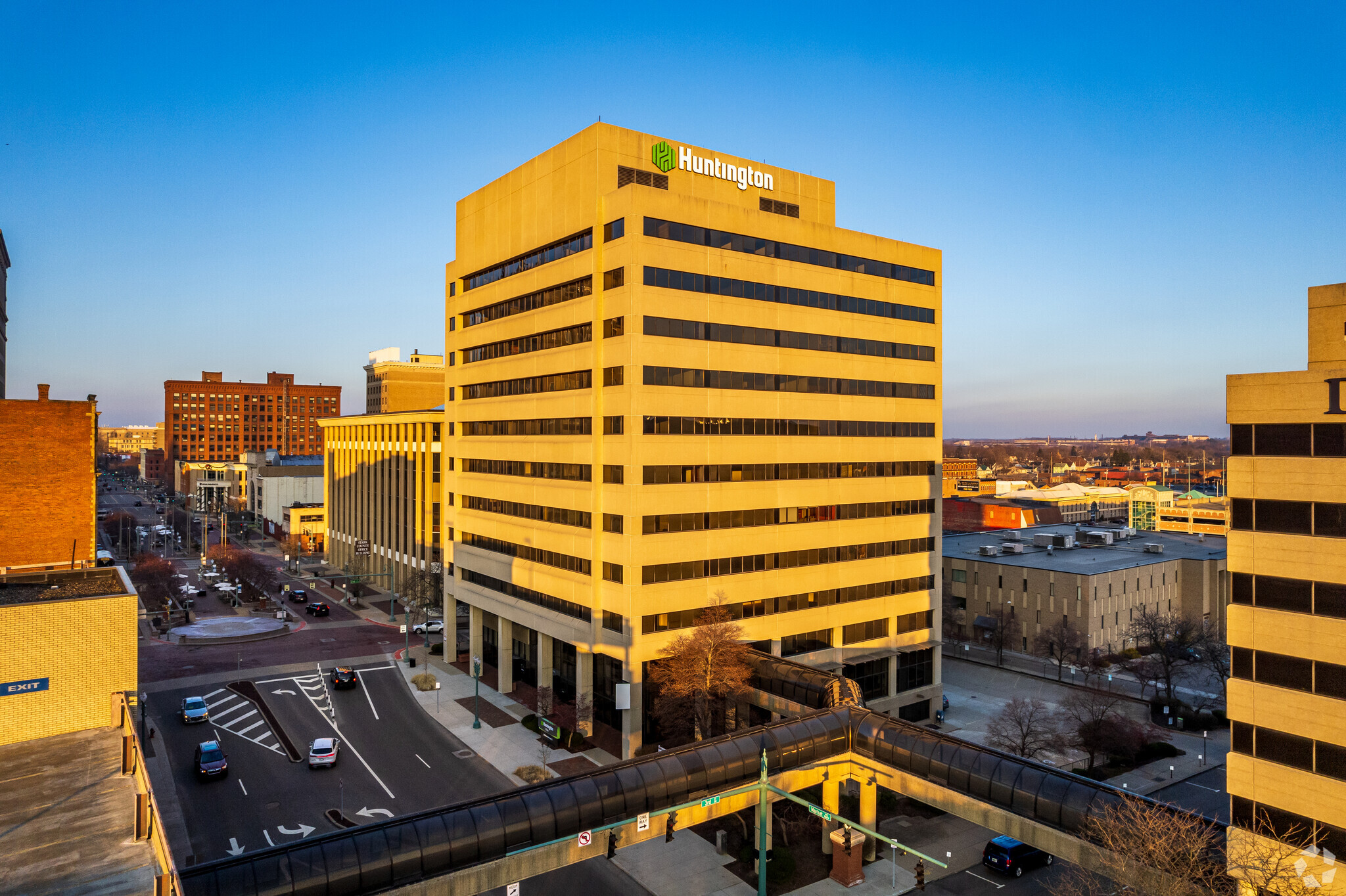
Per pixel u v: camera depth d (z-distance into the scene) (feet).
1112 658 271.69
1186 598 310.45
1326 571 93.97
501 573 223.10
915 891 126.00
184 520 604.49
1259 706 98.99
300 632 297.33
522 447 216.74
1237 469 101.71
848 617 208.95
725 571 186.50
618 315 176.55
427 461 336.70
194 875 85.92
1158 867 90.27
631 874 130.72
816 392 203.92
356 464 420.77
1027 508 460.55
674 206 178.91
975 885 128.26
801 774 130.82
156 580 351.25
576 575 189.47
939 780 120.37
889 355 221.46
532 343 212.43
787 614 195.72
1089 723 187.93
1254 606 100.17
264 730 192.65
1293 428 97.25
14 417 173.99
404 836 96.48
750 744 126.41
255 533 583.17
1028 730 181.37
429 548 334.24
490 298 230.07
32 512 175.83
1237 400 101.81
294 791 157.28
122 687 121.60
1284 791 96.12
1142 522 499.51
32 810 93.91
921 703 221.25
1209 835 97.09
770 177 212.64
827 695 149.69
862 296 214.69
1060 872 132.46
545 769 166.91
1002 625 277.85
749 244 191.93
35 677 115.03
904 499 224.33
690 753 121.80
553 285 200.64
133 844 87.04
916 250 228.43
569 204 193.16
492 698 219.41
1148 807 97.35
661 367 176.14
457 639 274.57
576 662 207.51
